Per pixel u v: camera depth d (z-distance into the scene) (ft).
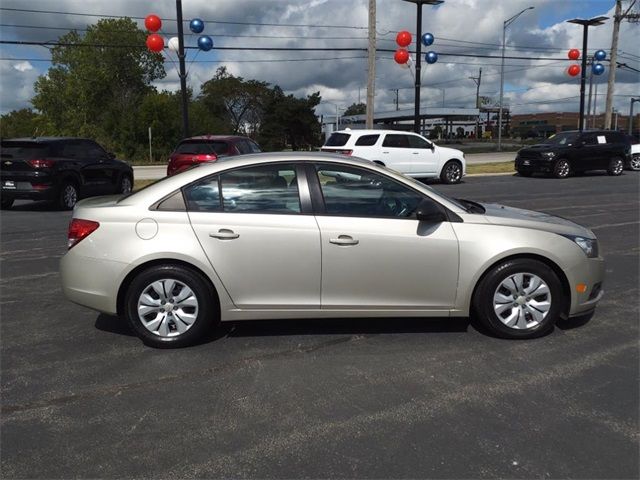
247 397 12.33
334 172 15.11
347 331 16.20
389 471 9.63
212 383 13.01
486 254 14.87
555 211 39.40
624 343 15.15
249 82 256.32
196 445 10.48
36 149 43.60
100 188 49.24
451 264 14.92
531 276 15.16
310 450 10.27
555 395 12.26
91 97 223.71
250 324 16.80
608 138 69.82
